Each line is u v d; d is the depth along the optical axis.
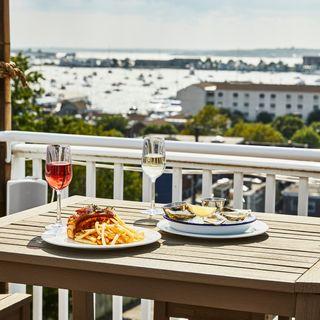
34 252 2.14
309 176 3.25
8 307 2.62
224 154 3.36
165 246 2.22
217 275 1.92
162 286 2.03
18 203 3.34
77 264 2.06
